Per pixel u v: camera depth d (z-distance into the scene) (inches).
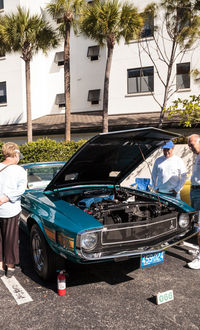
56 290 127.0
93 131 515.2
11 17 470.3
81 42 673.6
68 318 105.5
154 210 143.1
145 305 113.7
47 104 727.7
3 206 131.8
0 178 131.1
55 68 711.7
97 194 168.7
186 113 348.8
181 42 408.2
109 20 405.1
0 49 484.7
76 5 441.1
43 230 127.5
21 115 664.4
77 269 149.3
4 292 126.0
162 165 181.6
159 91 555.5
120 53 592.7
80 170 158.7
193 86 523.8
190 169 320.8
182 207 142.9
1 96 691.4
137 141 147.0
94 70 658.8
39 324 102.3
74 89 686.5
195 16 380.8
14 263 136.9
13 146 135.1
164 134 141.6
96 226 112.3
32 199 151.5
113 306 113.2
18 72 654.5
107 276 141.2
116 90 604.1
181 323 101.6
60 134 555.8
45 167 194.4
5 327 101.0
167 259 159.9
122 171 183.8
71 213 125.5
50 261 126.8
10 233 135.0
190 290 125.3
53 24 668.7
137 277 139.3
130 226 121.0
